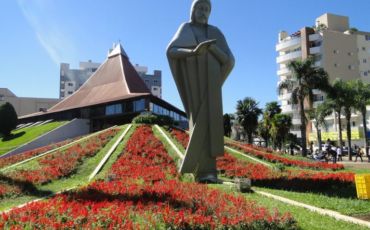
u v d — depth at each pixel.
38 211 7.27
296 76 35.12
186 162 13.18
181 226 6.29
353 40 66.69
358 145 56.53
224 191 10.71
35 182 13.32
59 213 7.07
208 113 13.33
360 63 67.12
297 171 18.11
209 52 13.43
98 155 18.45
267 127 56.50
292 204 9.50
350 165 27.91
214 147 13.24
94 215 6.76
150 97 43.28
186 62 13.32
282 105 66.62
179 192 9.23
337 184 13.20
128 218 6.75
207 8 13.88
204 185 11.32
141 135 22.33
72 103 56.34
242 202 8.13
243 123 51.81
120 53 59.41
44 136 42.78
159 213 6.85
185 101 13.55
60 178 14.78
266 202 9.32
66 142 24.30
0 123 46.62
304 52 66.19
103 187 10.33
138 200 8.45
